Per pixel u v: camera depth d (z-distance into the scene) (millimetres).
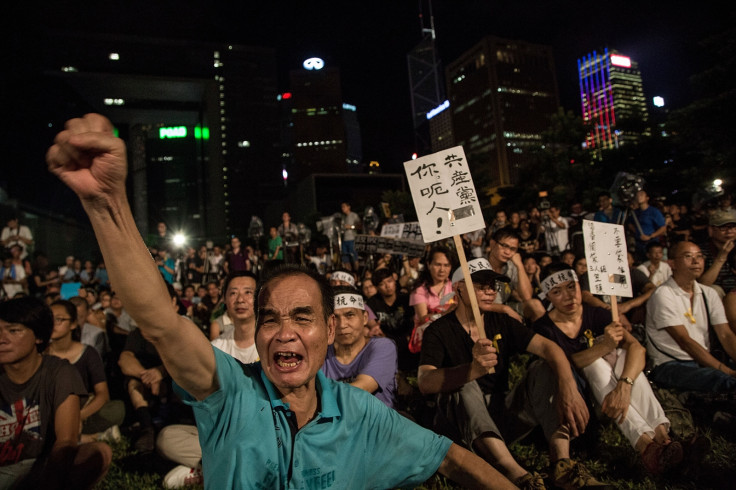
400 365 5855
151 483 3998
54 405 2977
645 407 3631
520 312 6742
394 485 1898
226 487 1505
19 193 39219
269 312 1584
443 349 3795
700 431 3811
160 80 178750
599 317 4266
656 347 4715
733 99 20344
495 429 3332
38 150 43562
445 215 3359
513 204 35438
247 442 1529
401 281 9234
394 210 27984
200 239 29812
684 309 4574
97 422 4680
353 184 32219
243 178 181000
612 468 3682
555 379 3590
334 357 3990
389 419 1842
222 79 185625
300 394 1675
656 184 26203
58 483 2809
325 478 1634
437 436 1929
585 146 32031
